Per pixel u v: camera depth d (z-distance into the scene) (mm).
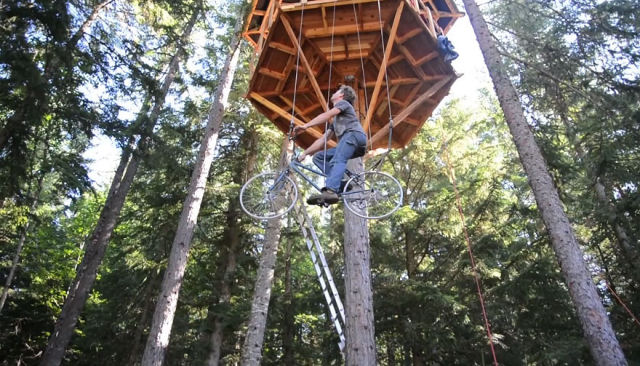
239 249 16344
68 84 9016
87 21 10406
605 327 6578
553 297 12219
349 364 6434
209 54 15508
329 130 5473
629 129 9234
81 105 9352
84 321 18953
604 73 9359
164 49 15461
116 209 12961
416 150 14891
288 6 7426
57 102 9039
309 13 7535
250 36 11539
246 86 15117
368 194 5301
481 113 15109
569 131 10820
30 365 18000
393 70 8828
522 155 8156
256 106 9633
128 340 15945
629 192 11953
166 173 14422
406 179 16047
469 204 14609
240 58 15508
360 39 8055
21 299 18281
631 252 12008
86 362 16125
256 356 10578
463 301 14000
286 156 12758
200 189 11430
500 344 12719
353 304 6832
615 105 9000
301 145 10516
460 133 14711
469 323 13023
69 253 20094
